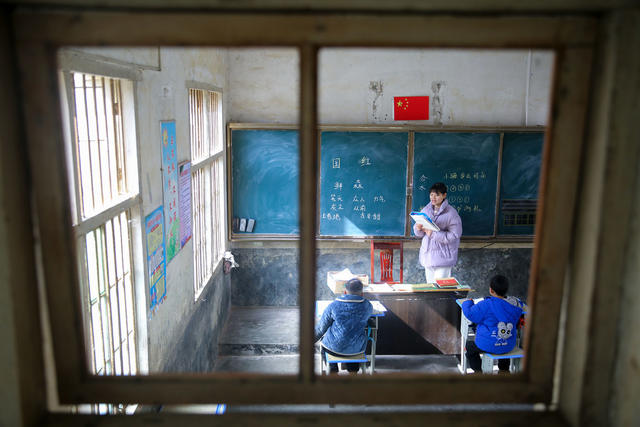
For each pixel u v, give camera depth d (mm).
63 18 858
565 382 1011
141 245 2654
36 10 855
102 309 2291
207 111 4598
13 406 907
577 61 897
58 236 937
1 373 891
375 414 1031
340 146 5535
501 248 5781
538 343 1020
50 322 972
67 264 952
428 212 5277
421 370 4535
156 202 2961
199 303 4137
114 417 1007
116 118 2500
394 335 4727
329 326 3973
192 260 3973
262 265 5746
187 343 3750
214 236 4988
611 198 893
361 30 884
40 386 970
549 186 946
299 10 870
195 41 879
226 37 878
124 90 2508
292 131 5504
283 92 5500
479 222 5703
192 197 4121
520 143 5562
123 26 866
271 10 872
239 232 5648
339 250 5730
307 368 1018
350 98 5523
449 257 5176
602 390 961
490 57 5473
